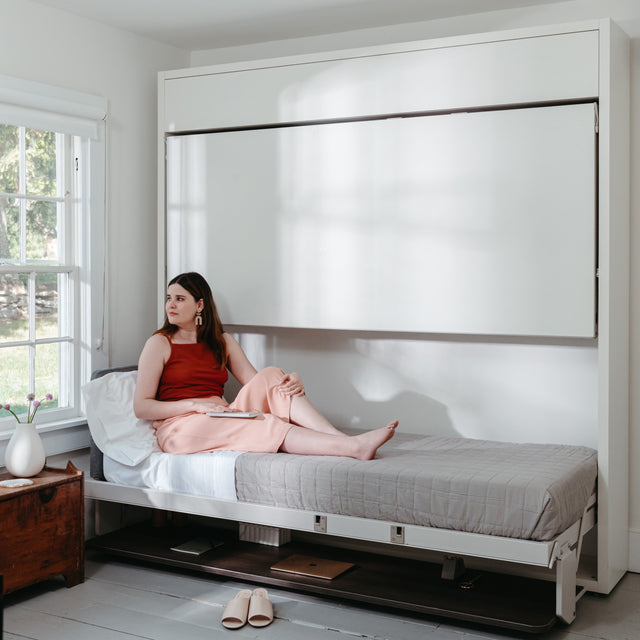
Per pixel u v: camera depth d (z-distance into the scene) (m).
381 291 3.62
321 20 3.92
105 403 3.68
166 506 3.45
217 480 3.30
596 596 3.28
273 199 3.85
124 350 4.18
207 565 3.43
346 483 3.01
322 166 3.72
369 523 2.98
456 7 3.72
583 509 3.00
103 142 4.00
